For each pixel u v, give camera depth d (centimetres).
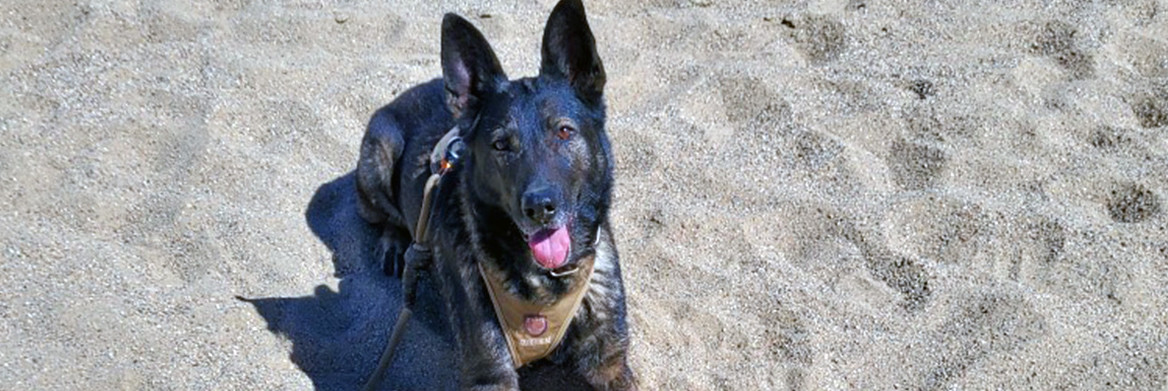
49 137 272
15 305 238
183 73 291
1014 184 263
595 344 234
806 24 303
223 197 267
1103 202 260
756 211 263
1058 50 290
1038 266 249
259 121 283
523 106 222
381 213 267
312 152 280
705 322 243
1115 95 278
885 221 258
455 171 238
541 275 226
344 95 289
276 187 271
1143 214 256
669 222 261
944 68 287
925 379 232
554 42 228
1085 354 232
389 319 249
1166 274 245
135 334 235
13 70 287
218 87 288
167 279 250
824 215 261
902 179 269
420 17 309
